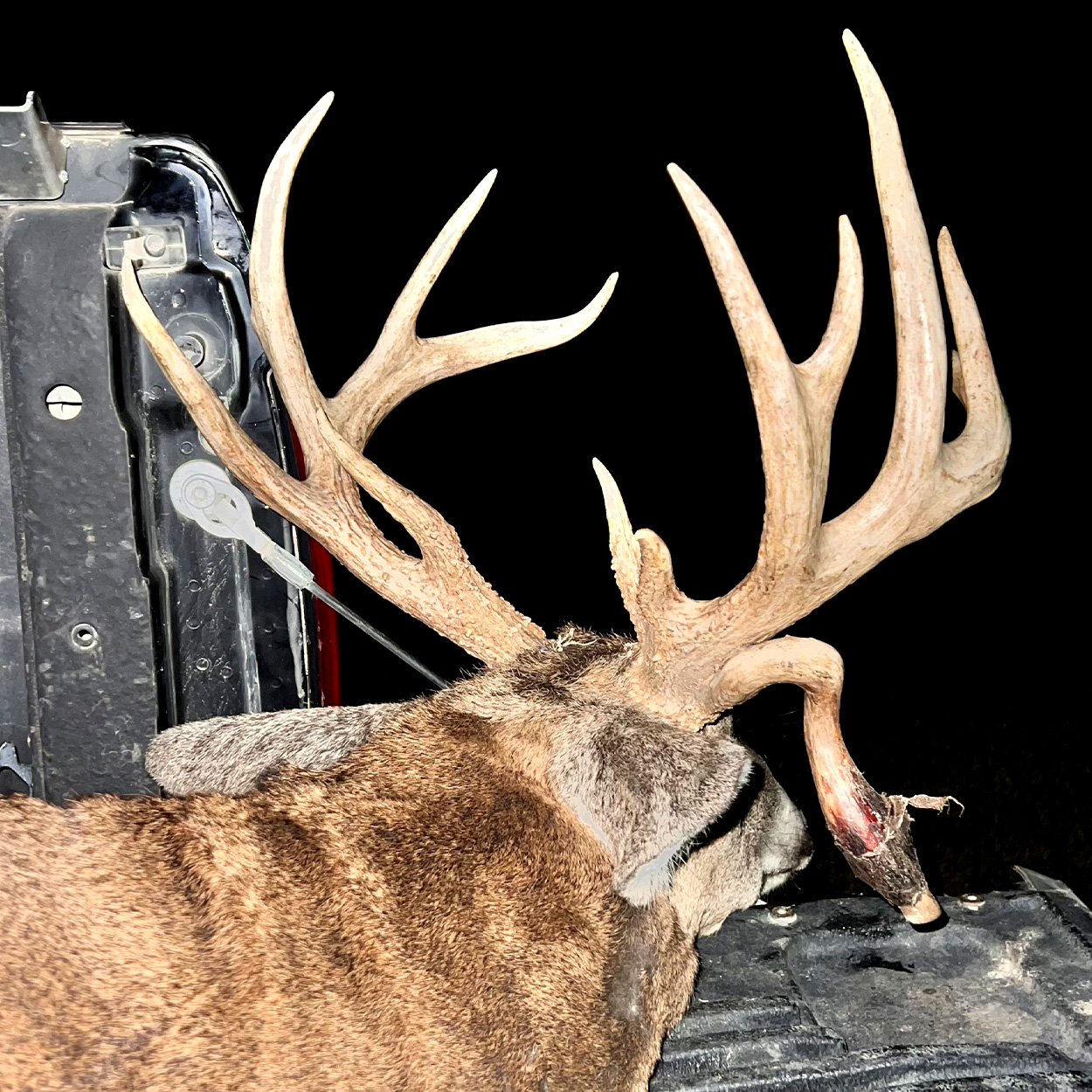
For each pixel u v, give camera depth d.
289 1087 2.19
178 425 2.81
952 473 2.35
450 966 2.28
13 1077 2.12
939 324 2.26
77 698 2.79
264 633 2.93
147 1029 2.16
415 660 2.97
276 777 2.51
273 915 2.27
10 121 2.53
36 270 2.65
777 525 2.26
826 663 2.33
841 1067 2.63
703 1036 2.72
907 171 2.21
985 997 2.91
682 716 2.44
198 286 2.75
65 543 2.73
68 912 2.25
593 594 7.96
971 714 6.60
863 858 2.50
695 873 2.65
